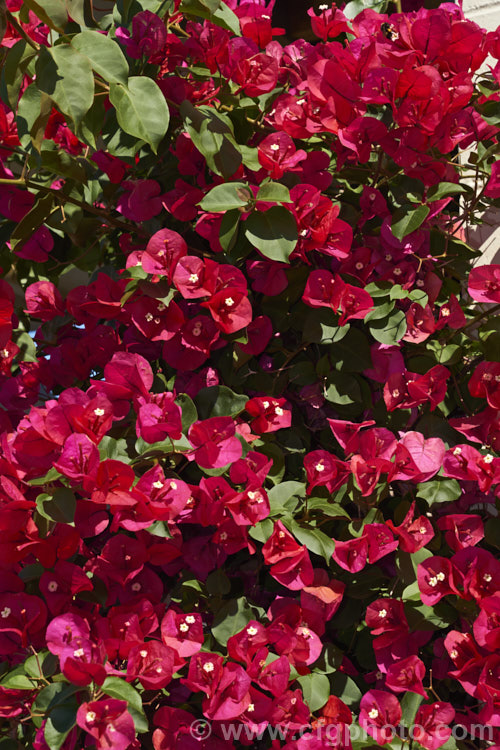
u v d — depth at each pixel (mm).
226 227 1177
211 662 1088
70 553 1143
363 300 1219
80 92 1006
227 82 1328
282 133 1230
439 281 1319
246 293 1202
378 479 1239
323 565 1301
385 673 1228
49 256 1539
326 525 1295
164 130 1071
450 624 1210
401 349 1371
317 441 1405
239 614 1168
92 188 1453
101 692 1041
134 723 1007
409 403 1286
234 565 1300
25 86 1447
